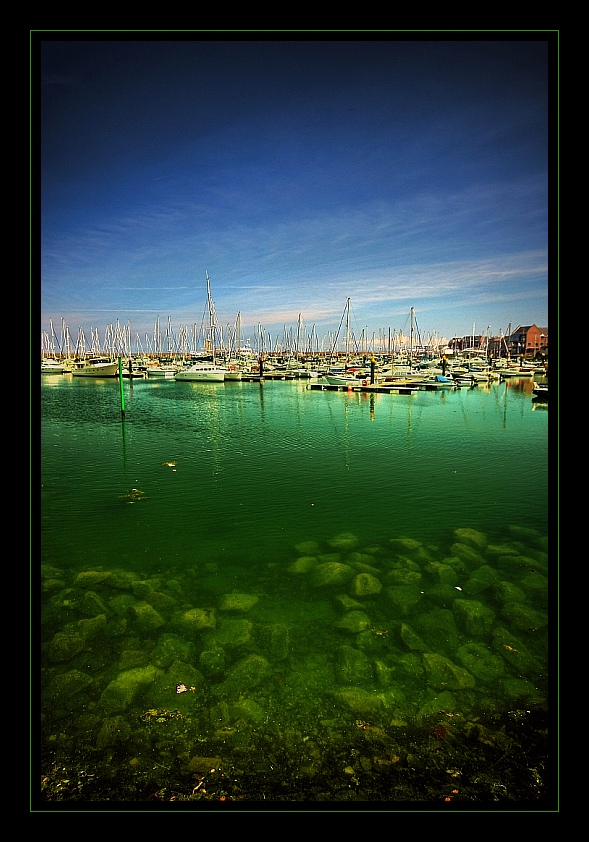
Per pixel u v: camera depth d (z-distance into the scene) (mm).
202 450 22125
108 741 5055
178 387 61688
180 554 10203
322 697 5742
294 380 70750
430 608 7820
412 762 4840
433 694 5812
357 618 7410
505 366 82000
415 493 15055
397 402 43969
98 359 98812
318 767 4770
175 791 4492
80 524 12102
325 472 17875
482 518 12617
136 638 6938
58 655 6504
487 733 5203
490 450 22094
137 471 17969
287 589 8531
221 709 5535
